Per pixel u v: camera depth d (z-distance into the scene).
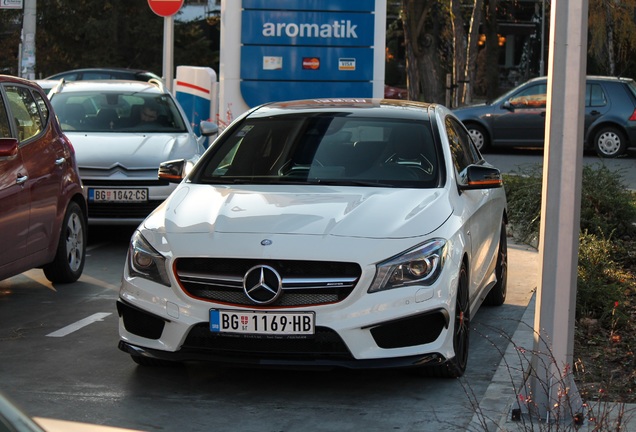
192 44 55.91
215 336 6.77
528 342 8.39
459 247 7.17
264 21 16.97
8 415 2.43
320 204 7.35
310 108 8.92
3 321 9.19
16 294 10.38
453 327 6.95
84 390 7.07
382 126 8.49
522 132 27.41
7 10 49.66
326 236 6.84
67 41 53.97
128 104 14.58
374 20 17.20
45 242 10.08
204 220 7.20
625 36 36.53
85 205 11.16
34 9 23.73
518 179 16.11
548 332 6.14
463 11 55.28
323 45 17.12
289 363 6.70
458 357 7.24
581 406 6.13
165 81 18.17
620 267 11.58
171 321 6.84
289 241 6.79
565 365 6.04
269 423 6.41
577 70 6.03
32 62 23.75
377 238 6.86
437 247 6.91
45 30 53.28
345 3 17.09
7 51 47.59
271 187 7.89
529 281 11.24
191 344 6.84
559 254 6.11
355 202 7.39
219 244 6.85
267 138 8.51
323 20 17.09
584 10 6.01
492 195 9.25
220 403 6.81
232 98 17.09
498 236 9.56
